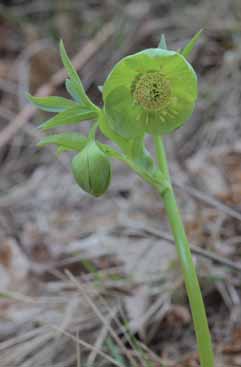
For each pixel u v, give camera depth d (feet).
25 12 3.64
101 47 3.29
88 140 1.49
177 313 2.02
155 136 1.51
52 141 1.50
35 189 2.72
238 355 1.87
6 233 2.50
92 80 3.17
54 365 1.93
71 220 2.54
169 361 1.89
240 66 2.90
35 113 3.01
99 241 2.39
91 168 1.46
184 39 3.15
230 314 1.99
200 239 2.26
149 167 1.50
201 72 3.01
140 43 3.26
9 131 2.94
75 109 1.48
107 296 2.10
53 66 3.34
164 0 3.42
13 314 2.14
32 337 2.02
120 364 1.74
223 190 2.44
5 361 1.96
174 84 1.46
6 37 3.55
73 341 1.98
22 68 3.29
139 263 2.25
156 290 2.10
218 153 2.59
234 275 2.07
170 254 2.25
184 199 2.46
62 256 2.38
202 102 2.83
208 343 1.50
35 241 2.46
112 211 2.54
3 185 2.78
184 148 2.69
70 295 2.17
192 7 3.31
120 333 1.99
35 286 2.30
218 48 3.06
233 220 2.29
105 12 3.52
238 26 3.04
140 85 1.45
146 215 2.49
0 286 2.32
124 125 1.47
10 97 3.19
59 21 3.52
